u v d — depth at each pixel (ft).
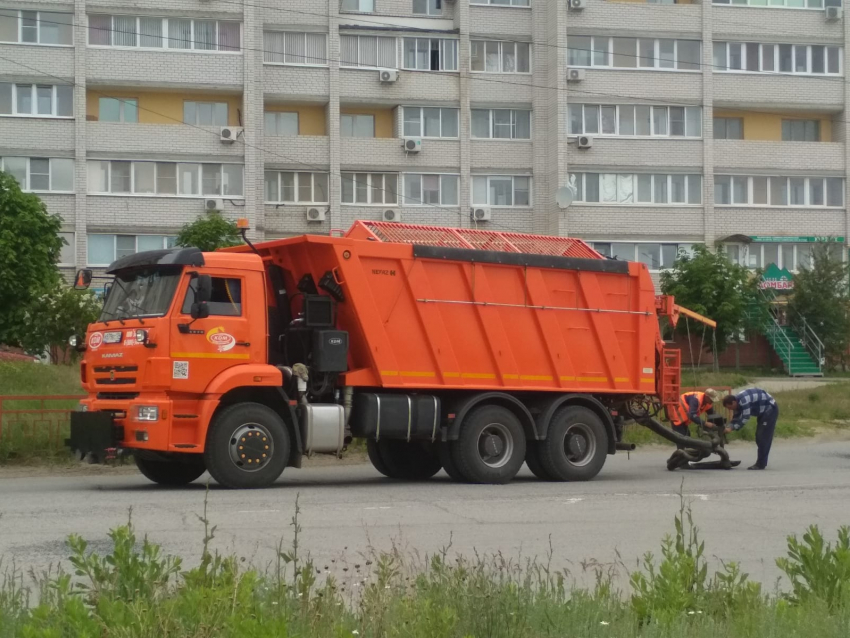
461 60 151.94
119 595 18.57
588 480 51.49
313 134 150.20
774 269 155.84
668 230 156.87
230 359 44.60
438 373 48.70
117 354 44.73
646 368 55.06
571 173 153.99
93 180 139.33
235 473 44.50
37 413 57.06
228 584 18.65
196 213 141.28
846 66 162.30
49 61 137.69
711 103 158.40
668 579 21.22
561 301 52.49
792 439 77.25
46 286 119.55
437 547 31.40
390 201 150.00
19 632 16.42
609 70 155.43
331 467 58.85
